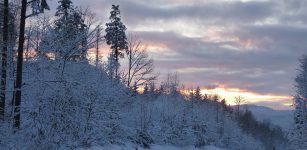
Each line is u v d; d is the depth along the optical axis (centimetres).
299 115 5550
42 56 2573
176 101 5838
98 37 2708
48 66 2539
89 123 2644
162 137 4166
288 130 5631
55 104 2342
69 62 2606
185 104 5884
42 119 2200
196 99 8244
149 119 3928
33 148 1877
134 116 3859
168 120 4703
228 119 9212
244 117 13838
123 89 3409
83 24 2808
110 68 3128
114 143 3014
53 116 2236
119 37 5075
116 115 3105
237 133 8769
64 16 3234
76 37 2631
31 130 2100
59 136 2150
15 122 2012
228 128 8494
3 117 2058
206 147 5634
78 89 2552
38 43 2603
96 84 2747
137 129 3641
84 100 2598
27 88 2378
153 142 3891
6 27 2192
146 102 4538
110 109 3059
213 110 9069
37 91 2361
